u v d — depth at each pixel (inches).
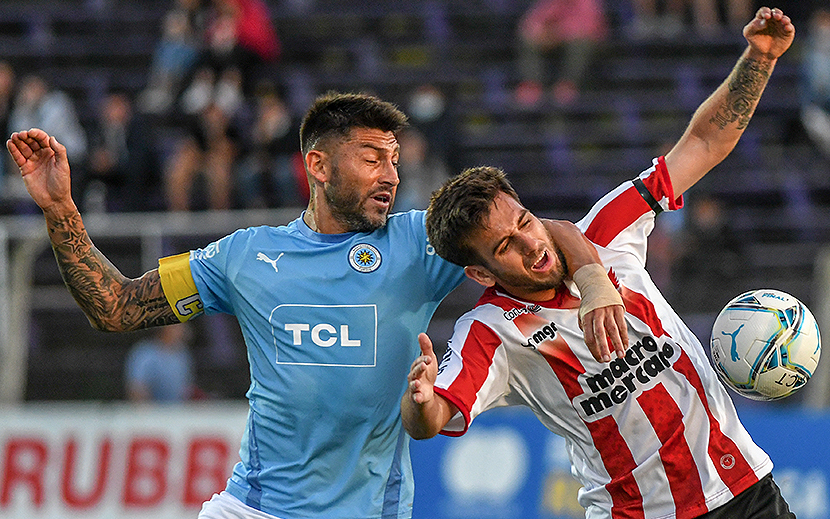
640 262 544.1
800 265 1541.6
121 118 1593.3
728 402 525.3
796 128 1891.0
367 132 543.8
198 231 1253.1
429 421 483.2
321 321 542.6
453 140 1561.3
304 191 1507.1
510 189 515.2
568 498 1090.7
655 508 520.1
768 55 543.2
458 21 2219.5
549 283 507.8
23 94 1665.8
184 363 1279.5
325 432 542.9
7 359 1224.8
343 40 2156.7
